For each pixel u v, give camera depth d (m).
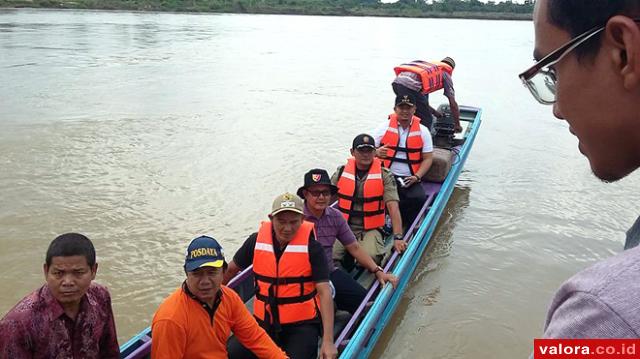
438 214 6.12
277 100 13.34
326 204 4.09
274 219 3.53
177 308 2.78
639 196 7.61
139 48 22.02
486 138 10.49
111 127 10.06
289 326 3.55
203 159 8.46
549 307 0.76
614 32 0.72
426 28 42.72
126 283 4.89
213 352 2.88
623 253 0.68
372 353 4.34
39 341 2.24
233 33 30.92
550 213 6.97
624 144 0.77
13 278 4.87
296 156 8.84
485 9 63.28
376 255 4.78
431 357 4.28
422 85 7.04
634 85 0.72
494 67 20.41
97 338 2.43
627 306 0.62
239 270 3.87
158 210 6.47
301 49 24.50
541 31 0.83
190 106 12.19
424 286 5.27
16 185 7.00
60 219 6.07
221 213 6.47
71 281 2.23
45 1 42.69
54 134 9.42
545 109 13.34
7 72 15.30
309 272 3.54
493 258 5.82
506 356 4.28
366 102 13.55
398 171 6.03
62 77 14.93
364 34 34.47
